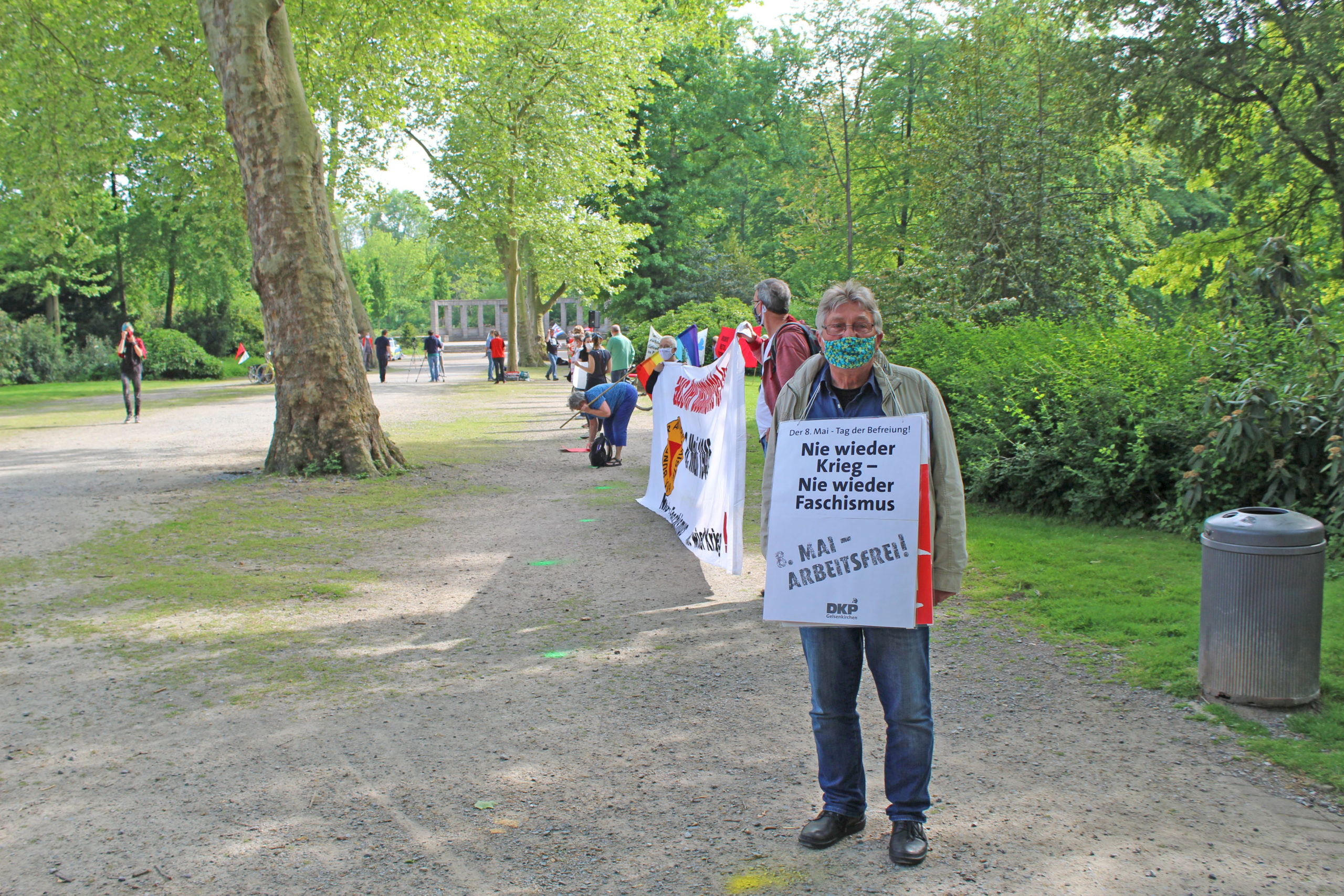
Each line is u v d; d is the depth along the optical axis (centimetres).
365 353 3541
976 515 868
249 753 396
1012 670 482
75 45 1984
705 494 748
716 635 559
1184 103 1952
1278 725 399
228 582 694
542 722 428
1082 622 546
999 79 1719
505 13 3130
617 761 385
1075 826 322
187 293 4766
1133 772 363
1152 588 613
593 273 3566
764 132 5016
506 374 3519
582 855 311
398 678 490
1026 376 904
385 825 334
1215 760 370
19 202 2414
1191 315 914
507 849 316
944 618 574
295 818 339
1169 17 1909
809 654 312
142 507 989
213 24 1108
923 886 287
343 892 291
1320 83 1862
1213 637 425
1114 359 860
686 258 4812
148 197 3547
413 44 2164
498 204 3322
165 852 316
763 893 286
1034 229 1595
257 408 2381
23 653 532
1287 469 689
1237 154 2139
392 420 1967
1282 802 337
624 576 707
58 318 4234
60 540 834
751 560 764
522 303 4578
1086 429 822
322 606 631
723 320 3453
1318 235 2333
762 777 367
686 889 289
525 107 3322
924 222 1898
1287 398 673
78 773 379
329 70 2197
